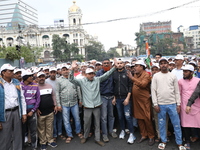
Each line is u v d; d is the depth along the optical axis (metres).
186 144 3.53
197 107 3.42
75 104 4.20
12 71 3.31
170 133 4.14
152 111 4.21
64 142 4.13
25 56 24.19
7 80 3.34
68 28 64.56
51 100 3.95
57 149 3.81
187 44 71.94
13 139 3.39
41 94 3.85
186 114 3.49
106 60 4.36
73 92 4.12
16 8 79.88
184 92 3.53
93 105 3.79
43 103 3.84
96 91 3.88
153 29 85.62
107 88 4.09
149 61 5.48
